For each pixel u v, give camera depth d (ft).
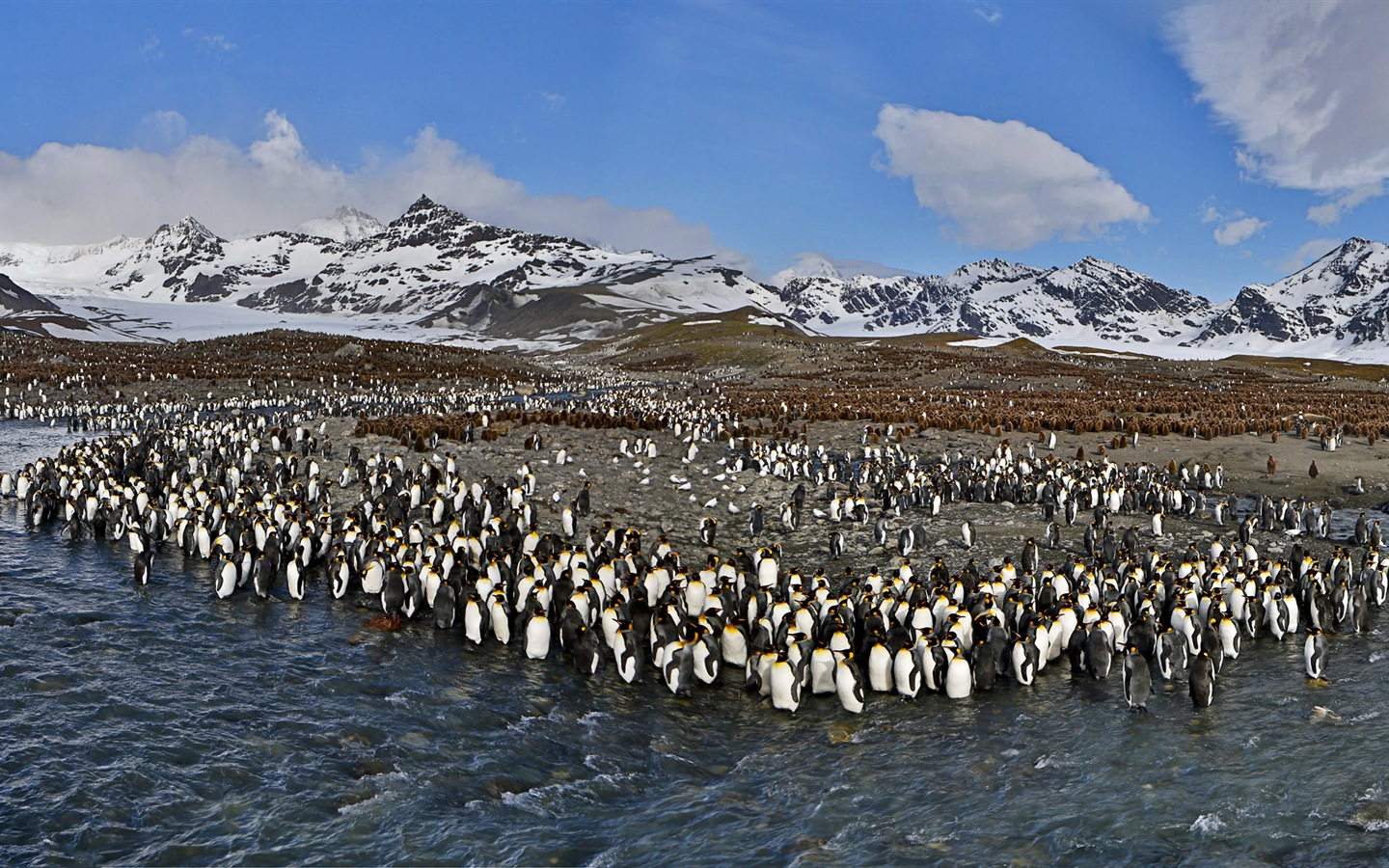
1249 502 123.75
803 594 65.67
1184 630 59.00
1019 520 104.01
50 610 63.72
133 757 43.62
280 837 38.29
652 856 37.93
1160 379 359.46
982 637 58.90
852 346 568.00
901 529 97.60
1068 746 47.44
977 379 350.02
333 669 56.18
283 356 377.91
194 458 125.49
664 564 70.85
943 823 40.32
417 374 358.43
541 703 53.16
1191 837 38.52
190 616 64.59
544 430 162.30
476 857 37.55
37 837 36.96
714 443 164.86
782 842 39.01
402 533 78.69
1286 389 314.96
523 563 66.49
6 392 246.06
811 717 52.34
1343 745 46.52
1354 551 92.43
